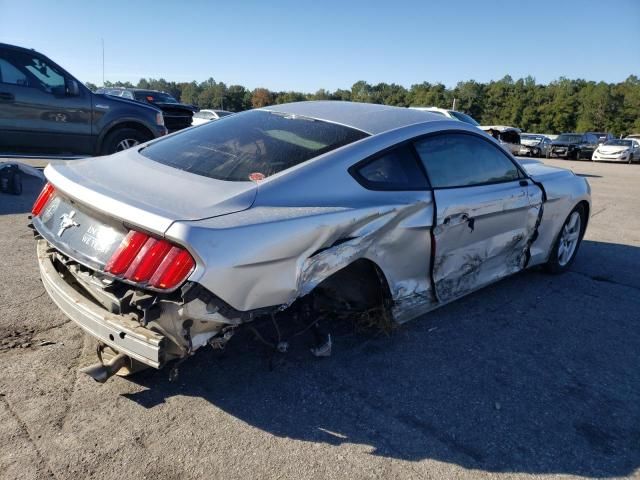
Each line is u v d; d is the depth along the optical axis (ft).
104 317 7.32
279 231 7.59
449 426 8.30
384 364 10.00
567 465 7.63
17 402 8.05
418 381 9.51
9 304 11.25
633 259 18.66
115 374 8.29
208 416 8.11
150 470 6.93
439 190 10.62
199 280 6.74
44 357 9.32
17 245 15.26
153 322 7.07
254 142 9.61
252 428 7.91
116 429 7.66
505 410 8.82
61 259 8.47
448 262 11.15
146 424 7.82
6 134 24.04
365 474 7.16
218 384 8.95
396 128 10.45
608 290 15.10
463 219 11.04
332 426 8.09
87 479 6.70
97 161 9.70
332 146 9.52
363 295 10.60
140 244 6.97
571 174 16.01
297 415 8.29
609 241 21.45
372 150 9.68
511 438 8.13
